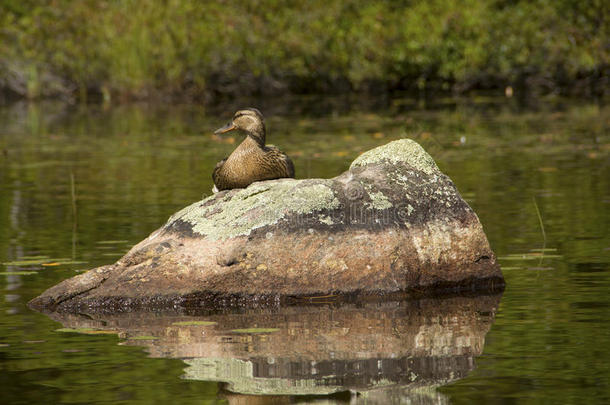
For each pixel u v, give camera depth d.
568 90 37.62
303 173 18.70
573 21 39.72
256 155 11.14
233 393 7.04
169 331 8.89
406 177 10.92
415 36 39.41
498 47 39.12
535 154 21.41
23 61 39.47
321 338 8.52
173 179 18.89
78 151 23.42
